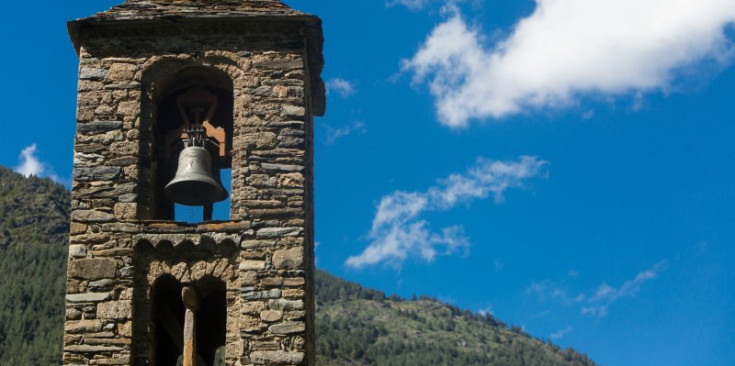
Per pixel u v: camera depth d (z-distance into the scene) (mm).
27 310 87125
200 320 19344
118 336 17406
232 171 18719
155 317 17969
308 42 20281
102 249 17953
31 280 94688
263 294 17625
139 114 19125
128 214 18250
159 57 19578
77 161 18672
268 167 18688
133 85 19344
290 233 18109
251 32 19797
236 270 17906
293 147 18891
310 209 20203
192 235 18031
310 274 19297
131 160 18719
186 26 19734
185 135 19578
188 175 18625
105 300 17609
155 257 18016
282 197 18422
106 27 19656
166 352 18781
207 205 19672
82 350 17297
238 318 17562
